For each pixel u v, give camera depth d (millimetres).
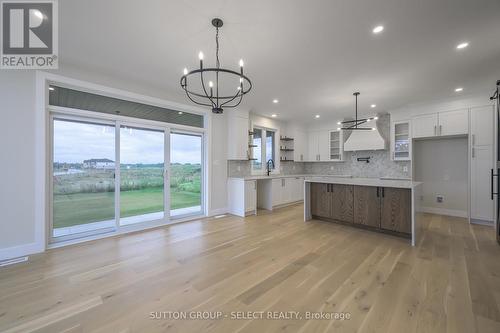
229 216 4945
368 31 2262
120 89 3568
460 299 1883
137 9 1953
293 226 4121
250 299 1907
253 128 6109
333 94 4242
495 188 3992
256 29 2244
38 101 2875
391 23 2129
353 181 3895
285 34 2322
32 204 2857
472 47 2533
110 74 3400
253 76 3393
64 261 2633
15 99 2740
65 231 3240
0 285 2119
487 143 4078
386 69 3127
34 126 2863
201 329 1562
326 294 1974
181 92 4215
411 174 5012
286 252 2910
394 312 1727
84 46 2582
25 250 2805
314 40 2434
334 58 2832
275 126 6680
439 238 3432
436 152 5098
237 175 5605
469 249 2986
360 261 2631
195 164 4832
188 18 2078
